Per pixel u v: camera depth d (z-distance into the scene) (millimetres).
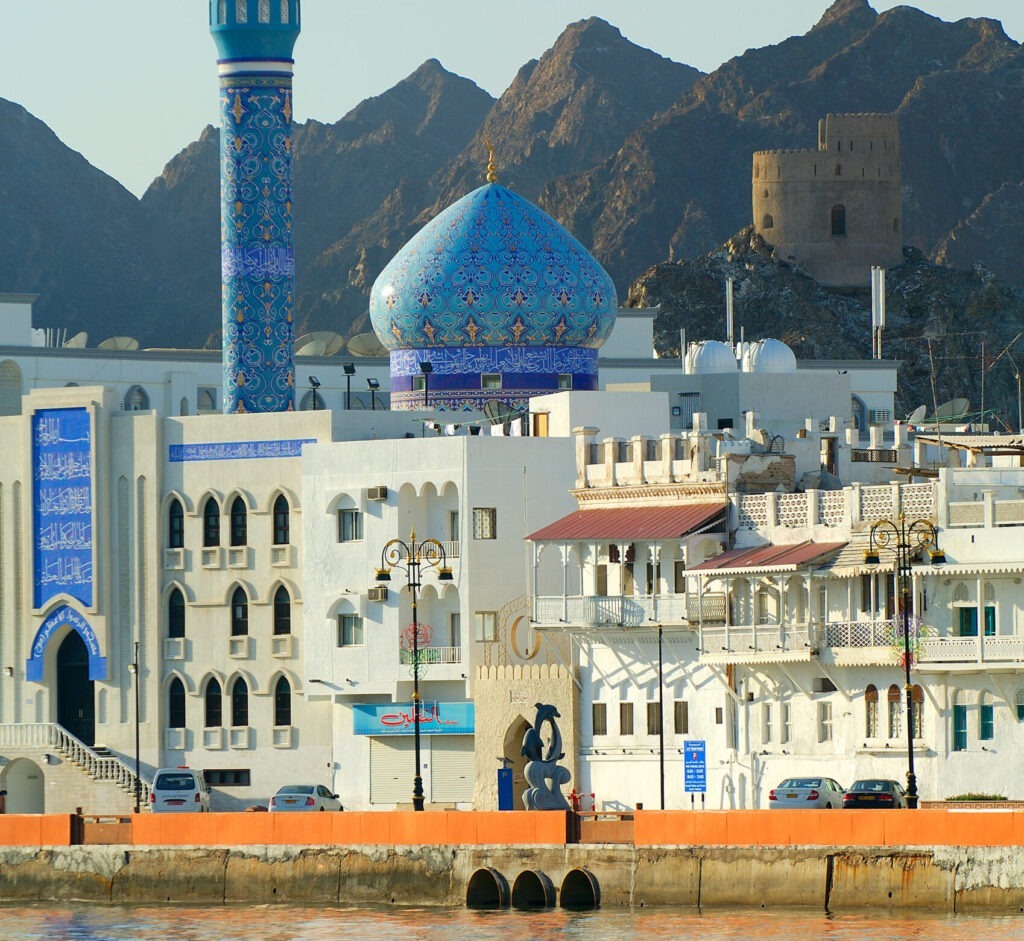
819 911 187250
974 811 183125
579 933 184875
